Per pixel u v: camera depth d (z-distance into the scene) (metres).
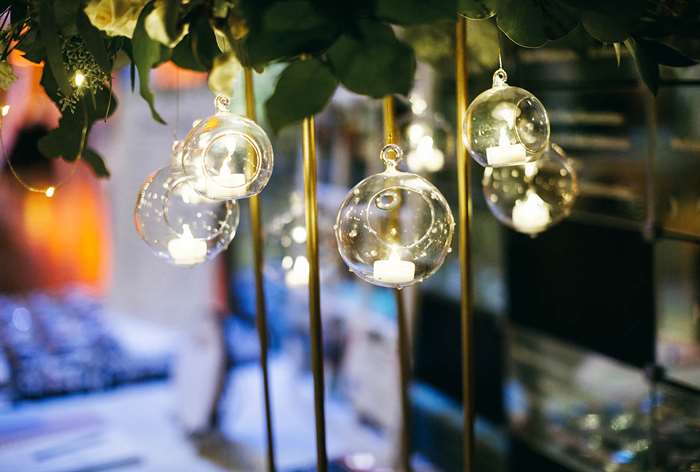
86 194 6.18
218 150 1.08
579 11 1.09
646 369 1.91
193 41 1.06
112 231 6.01
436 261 1.13
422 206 1.11
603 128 2.03
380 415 3.66
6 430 3.63
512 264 2.79
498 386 3.02
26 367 4.35
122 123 5.77
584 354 2.35
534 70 2.24
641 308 2.06
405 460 1.83
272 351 4.92
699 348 1.78
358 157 3.70
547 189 1.56
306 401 4.20
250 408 4.25
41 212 6.13
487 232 2.94
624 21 1.08
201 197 1.23
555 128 2.22
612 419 2.18
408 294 3.46
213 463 3.54
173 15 0.98
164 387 4.59
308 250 1.37
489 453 3.03
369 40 0.89
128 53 1.22
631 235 2.09
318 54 0.89
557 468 2.50
